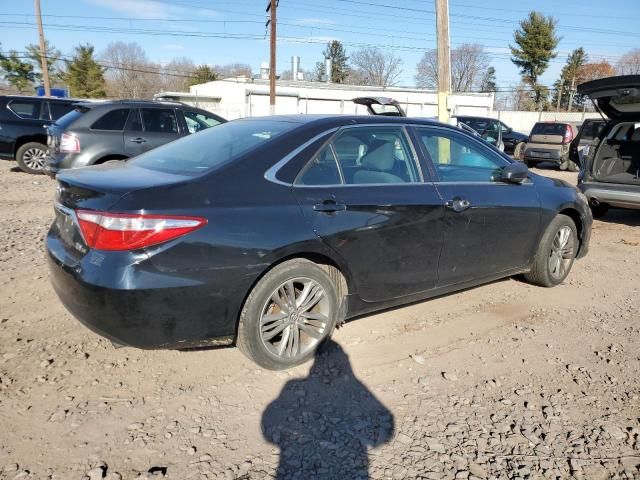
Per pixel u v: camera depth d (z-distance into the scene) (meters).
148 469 2.49
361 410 3.05
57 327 3.85
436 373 3.49
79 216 2.91
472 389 3.32
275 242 3.11
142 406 2.97
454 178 4.20
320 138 3.54
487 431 2.90
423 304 4.64
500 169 4.60
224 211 2.99
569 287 5.31
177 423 2.84
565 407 3.16
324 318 3.49
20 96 11.67
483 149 4.55
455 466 2.61
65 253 3.04
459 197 4.07
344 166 3.60
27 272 4.95
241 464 2.56
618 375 3.56
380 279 3.71
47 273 4.94
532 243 4.82
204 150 3.61
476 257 4.30
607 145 8.51
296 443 2.73
